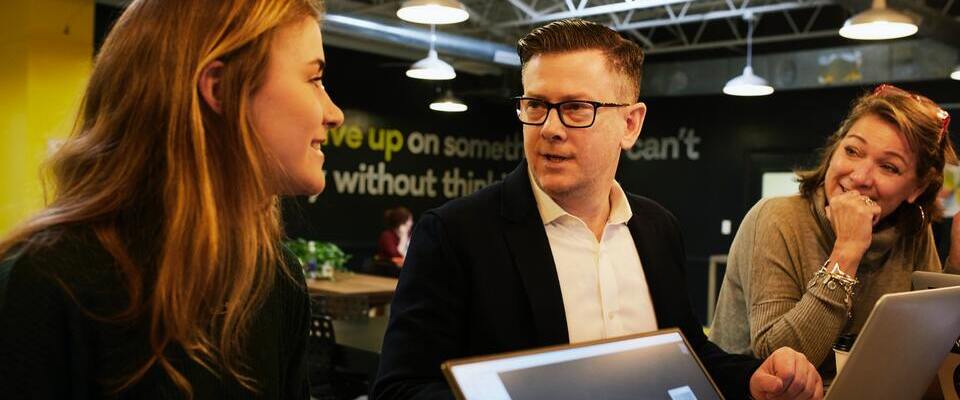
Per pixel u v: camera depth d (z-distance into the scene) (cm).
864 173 168
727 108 1047
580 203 142
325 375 403
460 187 1191
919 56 823
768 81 927
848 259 161
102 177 92
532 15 759
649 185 1123
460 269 133
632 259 150
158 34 93
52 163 95
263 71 96
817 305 158
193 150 92
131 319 89
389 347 131
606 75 134
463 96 1159
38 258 86
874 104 173
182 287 90
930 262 187
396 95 1114
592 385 102
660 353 113
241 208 96
